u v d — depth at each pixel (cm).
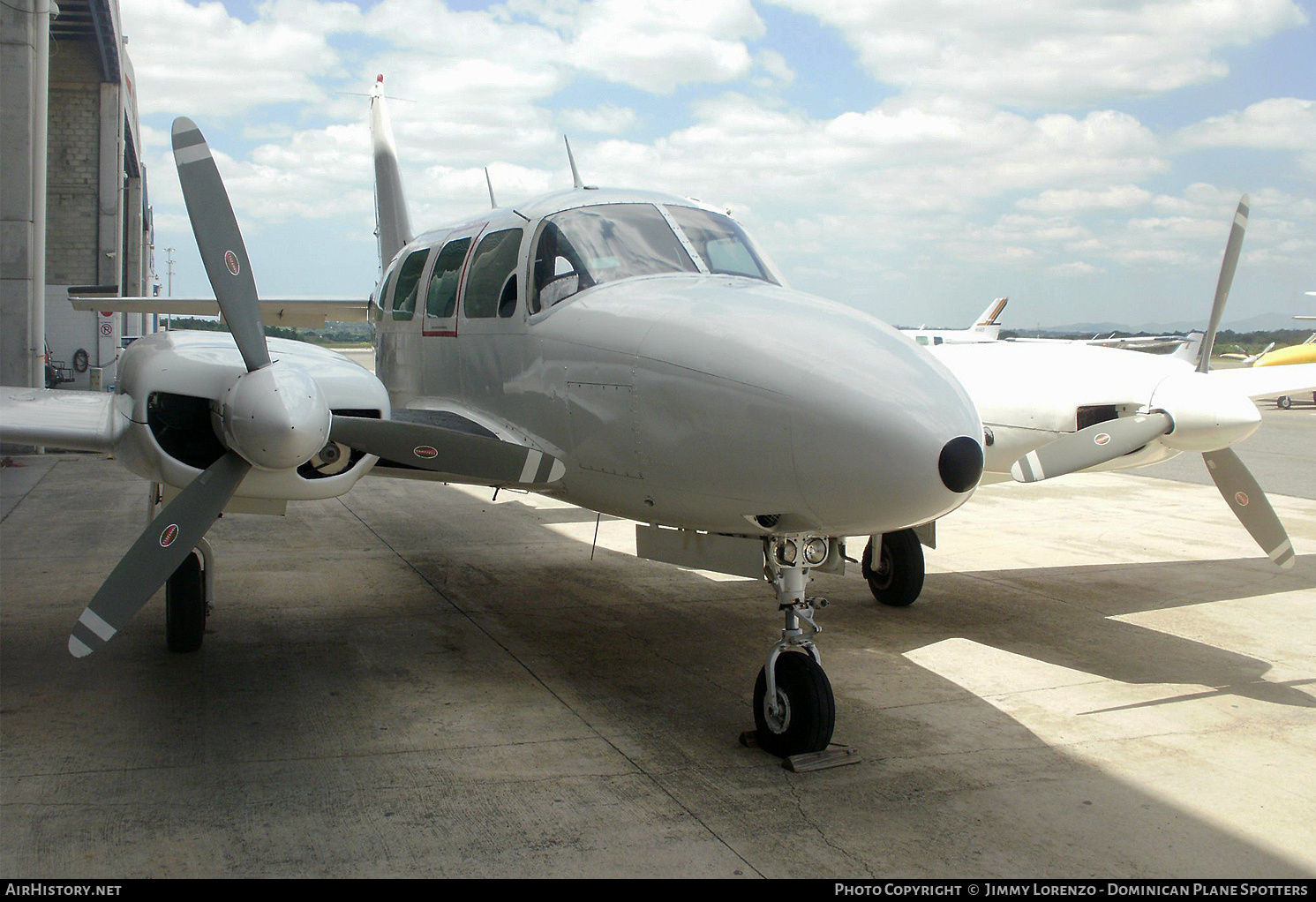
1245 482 609
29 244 1338
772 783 399
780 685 430
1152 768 420
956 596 734
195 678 515
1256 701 508
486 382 546
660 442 430
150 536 421
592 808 373
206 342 463
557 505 1150
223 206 421
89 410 510
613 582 771
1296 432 2152
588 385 465
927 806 379
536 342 502
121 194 2500
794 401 386
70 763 402
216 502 430
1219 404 546
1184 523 1059
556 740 443
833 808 377
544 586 751
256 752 419
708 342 418
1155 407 560
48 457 1423
